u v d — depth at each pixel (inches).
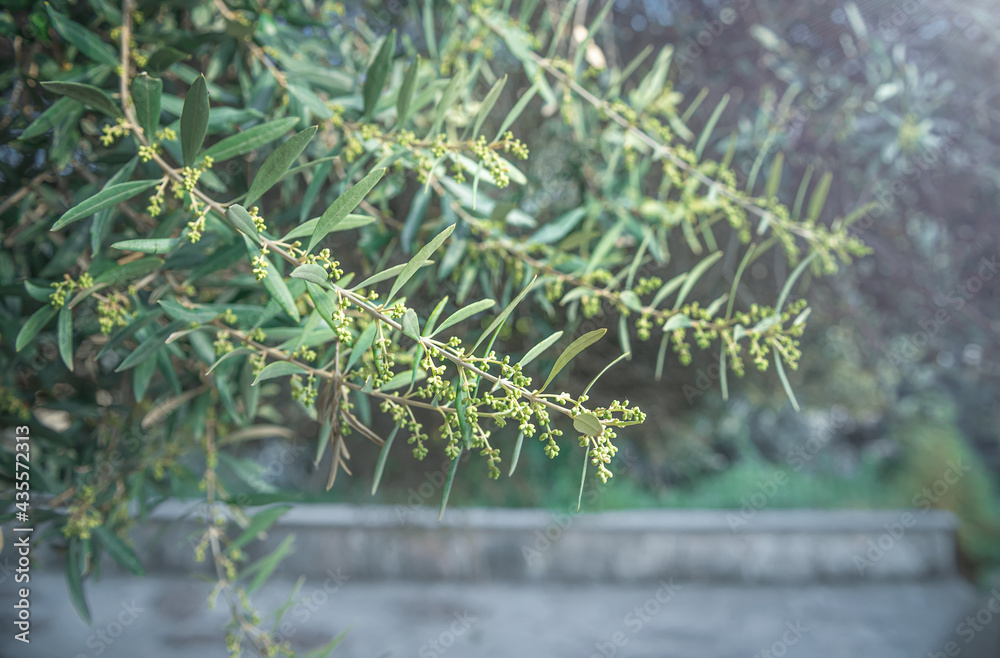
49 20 24.7
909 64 39.6
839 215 44.7
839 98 41.9
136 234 26.5
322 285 16.5
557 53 38.7
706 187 30.5
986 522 103.7
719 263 44.3
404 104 22.2
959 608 91.2
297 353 20.5
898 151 41.5
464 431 16.5
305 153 26.5
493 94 20.4
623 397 52.9
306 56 27.5
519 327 36.1
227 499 26.9
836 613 89.4
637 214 30.6
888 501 111.5
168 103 23.2
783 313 22.0
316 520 93.4
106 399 31.2
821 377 70.0
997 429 107.6
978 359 65.2
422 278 27.4
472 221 26.5
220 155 19.4
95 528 26.6
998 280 53.6
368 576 94.4
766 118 40.2
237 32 24.8
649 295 40.5
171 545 91.7
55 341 27.4
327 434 21.5
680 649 77.7
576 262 26.1
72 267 25.0
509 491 82.0
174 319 22.0
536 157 40.4
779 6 43.1
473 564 95.6
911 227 52.2
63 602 83.7
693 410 63.8
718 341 44.9
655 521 99.5
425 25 29.1
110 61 22.6
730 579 100.0
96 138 27.7
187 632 76.6
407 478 58.6
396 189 27.7
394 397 17.9
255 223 17.3
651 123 28.9
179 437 30.1
